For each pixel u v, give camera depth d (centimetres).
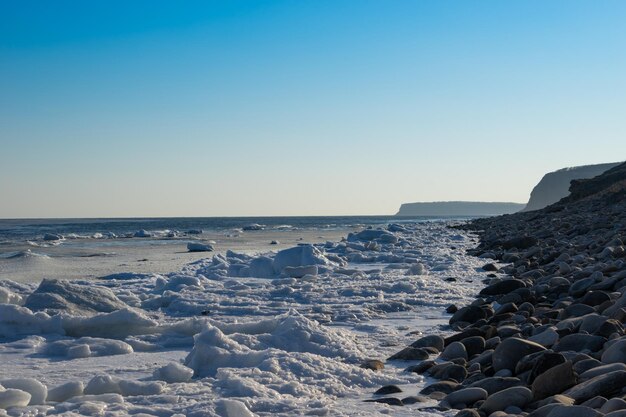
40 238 4453
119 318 703
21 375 529
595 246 1415
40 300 782
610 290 814
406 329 743
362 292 1005
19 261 1992
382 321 802
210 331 567
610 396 394
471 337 596
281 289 1028
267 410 411
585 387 402
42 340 669
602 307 673
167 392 462
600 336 536
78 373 537
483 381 460
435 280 1178
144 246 3194
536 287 898
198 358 542
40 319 706
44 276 1530
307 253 1409
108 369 554
